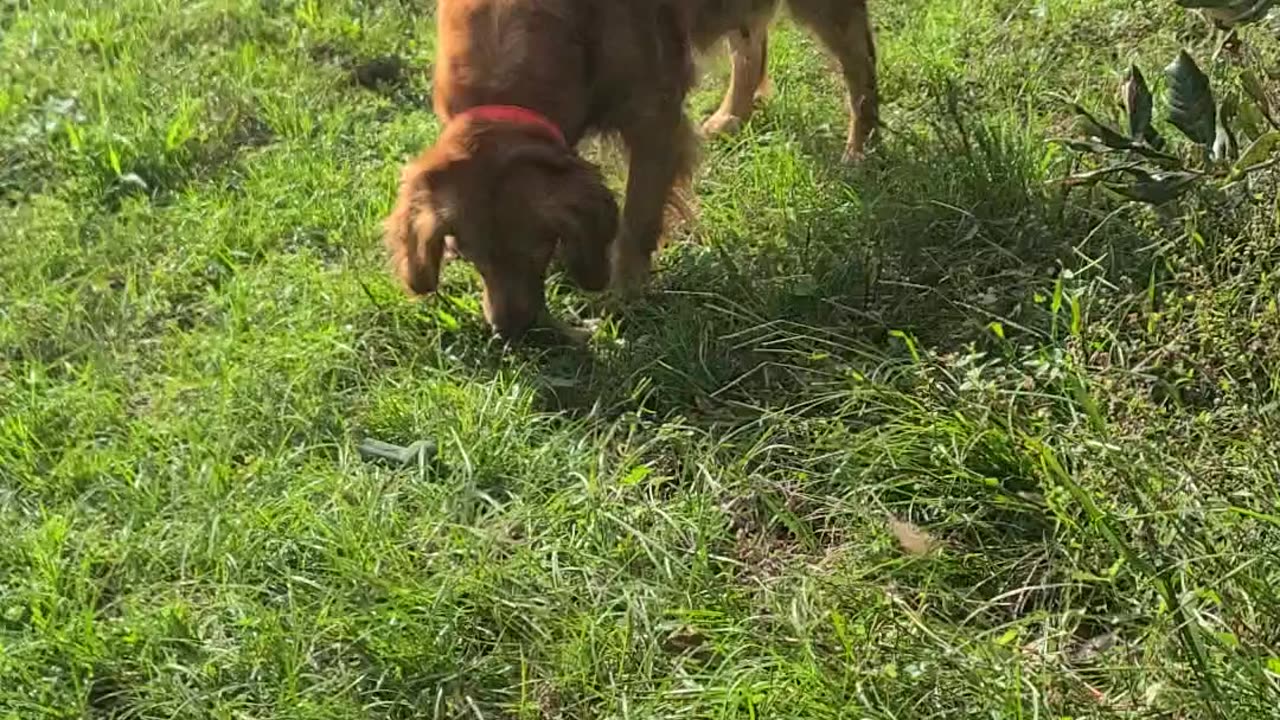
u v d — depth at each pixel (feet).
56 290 8.07
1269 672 5.47
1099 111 8.48
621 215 8.05
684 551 6.48
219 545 6.54
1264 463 6.08
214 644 6.23
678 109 7.99
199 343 7.68
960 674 5.73
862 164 8.58
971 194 8.07
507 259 7.30
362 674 6.07
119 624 6.28
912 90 9.34
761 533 6.59
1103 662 5.84
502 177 7.21
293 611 6.24
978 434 6.49
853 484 6.63
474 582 6.31
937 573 6.25
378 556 6.43
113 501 6.81
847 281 7.77
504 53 7.54
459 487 6.73
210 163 9.05
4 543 6.60
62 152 9.00
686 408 7.27
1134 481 6.11
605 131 8.00
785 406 7.16
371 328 7.73
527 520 6.61
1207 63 8.20
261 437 7.14
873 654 5.88
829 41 8.73
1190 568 5.86
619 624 6.15
